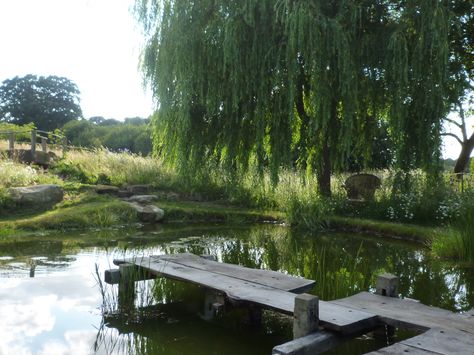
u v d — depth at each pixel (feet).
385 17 31.71
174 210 37.40
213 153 36.32
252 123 33.01
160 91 32.81
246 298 12.03
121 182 43.65
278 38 30.53
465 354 8.70
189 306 14.66
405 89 28.55
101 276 17.88
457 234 23.52
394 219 33.55
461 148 50.75
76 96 151.84
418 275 19.44
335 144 33.83
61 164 44.65
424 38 27.78
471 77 40.68
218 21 30.53
